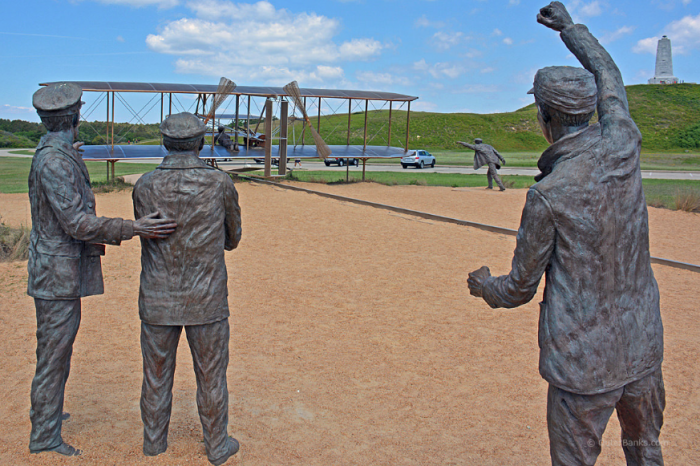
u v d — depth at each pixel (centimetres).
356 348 608
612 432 445
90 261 376
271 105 2573
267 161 2611
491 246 1239
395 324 696
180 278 339
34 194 348
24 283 857
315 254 1129
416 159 4594
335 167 4675
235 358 572
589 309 253
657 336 269
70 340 365
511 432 423
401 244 1247
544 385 516
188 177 336
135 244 1211
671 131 8444
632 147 259
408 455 386
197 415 440
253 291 845
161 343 349
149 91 2434
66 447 368
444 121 9362
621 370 256
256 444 393
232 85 2564
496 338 650
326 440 404
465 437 414
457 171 4272
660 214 1775
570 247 253
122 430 404
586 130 267
